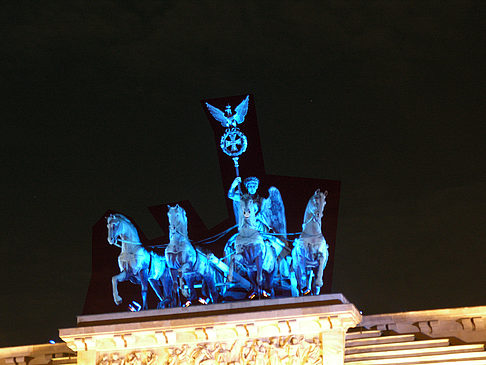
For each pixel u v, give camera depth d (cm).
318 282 3881
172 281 4059
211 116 4316
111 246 4594
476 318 4144
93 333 3922
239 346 3853
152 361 3906
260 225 4025
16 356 4591
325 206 4197
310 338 3809
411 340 4103
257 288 3888
